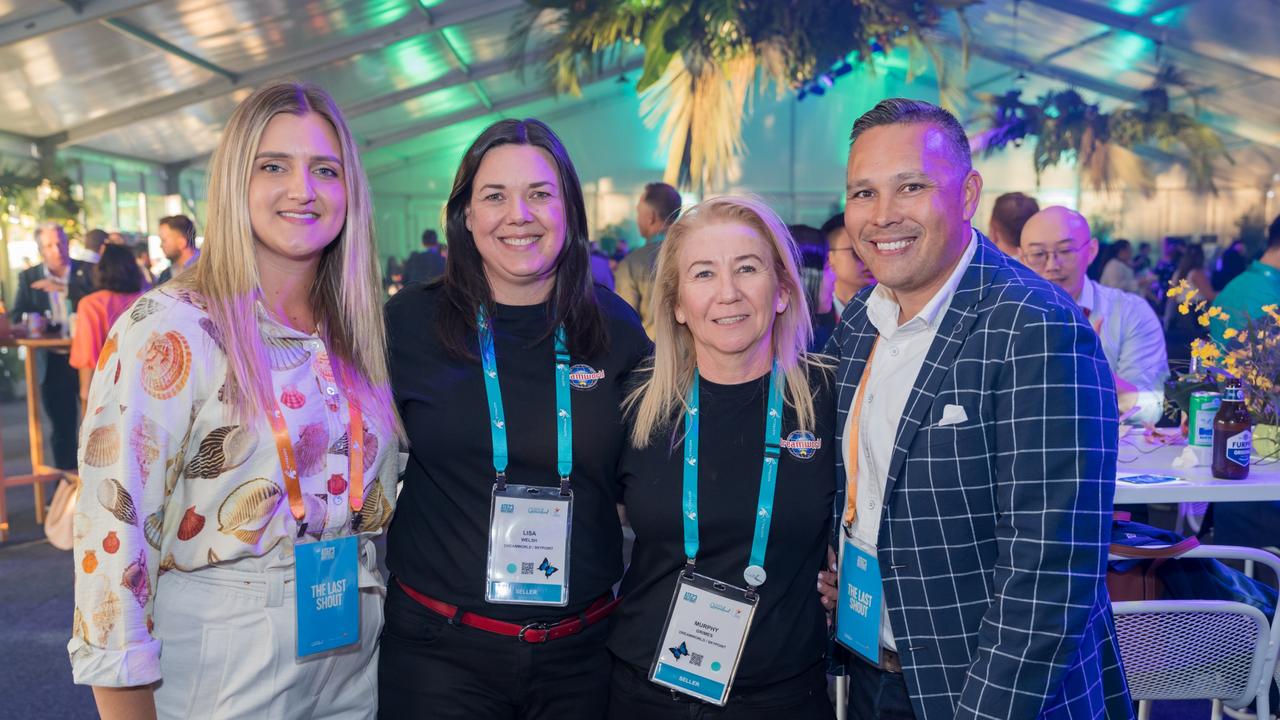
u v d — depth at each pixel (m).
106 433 1.23
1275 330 2.65
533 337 1.66
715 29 6.96
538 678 1.57
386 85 13.13
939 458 1.31
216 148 1.33
